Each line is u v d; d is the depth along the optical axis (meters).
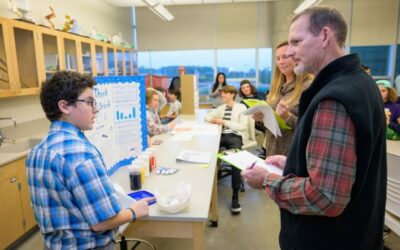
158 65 7.03
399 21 5.91
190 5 6.64
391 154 1.47
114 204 0.90
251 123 3.31
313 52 0.81
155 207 1.20
